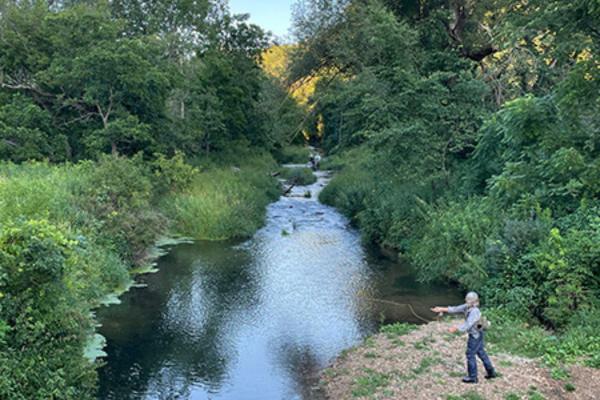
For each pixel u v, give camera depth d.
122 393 9.07
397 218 19.70
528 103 13.13
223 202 22.77
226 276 16.17
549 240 11.12
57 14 24.89
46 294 7.61
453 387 8.12
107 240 15.27
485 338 10.17
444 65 20.97
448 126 19.55
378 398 8.18
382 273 16.48
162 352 10.77
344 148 36.50
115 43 24.25
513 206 13.68
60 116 25.44
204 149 34.81
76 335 8.28
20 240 7.36
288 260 18.11
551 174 12.91
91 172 17.75
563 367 8.44
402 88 19.48
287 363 10.29
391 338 11.04
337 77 26.86
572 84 12.05
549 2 12.48
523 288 11.37
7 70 25.20
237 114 37.03
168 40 32.41
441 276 15.58
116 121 22.67
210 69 35.69
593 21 11.71
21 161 22.50
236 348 11.02
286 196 32.00
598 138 12.77
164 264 17.47
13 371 6.81
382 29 19.44
